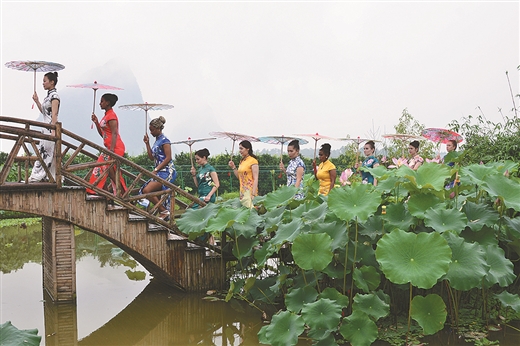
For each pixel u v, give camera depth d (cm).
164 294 696
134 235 669
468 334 491
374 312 469
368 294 487
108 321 591
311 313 464
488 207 536
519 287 583
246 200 636
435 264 434
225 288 709
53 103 653
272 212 633
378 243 460
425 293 547
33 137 628
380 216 555
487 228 521
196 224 631
